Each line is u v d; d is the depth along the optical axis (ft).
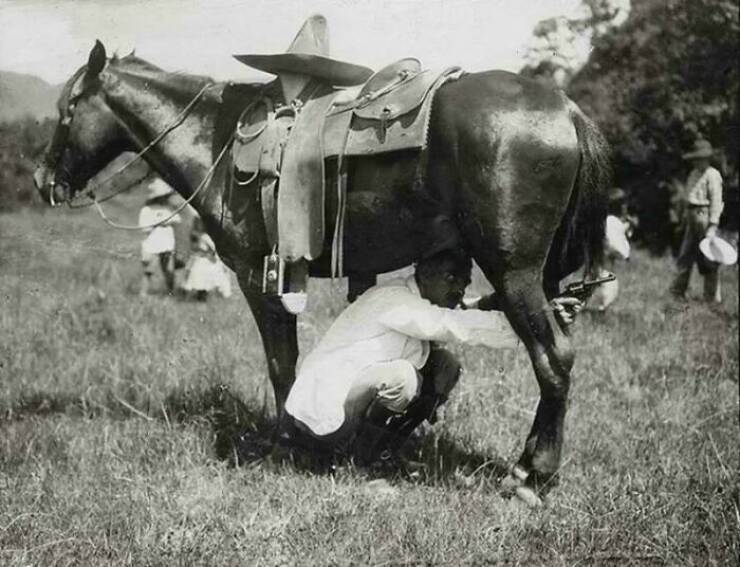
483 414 18.39
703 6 36.29
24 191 33.55
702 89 37.55
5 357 22.06
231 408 18.62
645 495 14.07
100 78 16.47
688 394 20.66
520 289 13.41
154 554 12.52
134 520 13.42
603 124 38.83
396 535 12.94
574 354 13.69
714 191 30.63
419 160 13.70
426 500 14.10
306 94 14.99
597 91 37.83
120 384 20.56
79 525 13.39
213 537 12.92
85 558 12.60
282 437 15.61
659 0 36.09
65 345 23.88
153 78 16.29
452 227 14.03
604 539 12.90
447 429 17.19
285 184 14.43
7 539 13.14
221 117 15.92
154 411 18.88
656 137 39.83
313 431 14.43
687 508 13.64
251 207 15.23
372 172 14.10
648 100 38.47
